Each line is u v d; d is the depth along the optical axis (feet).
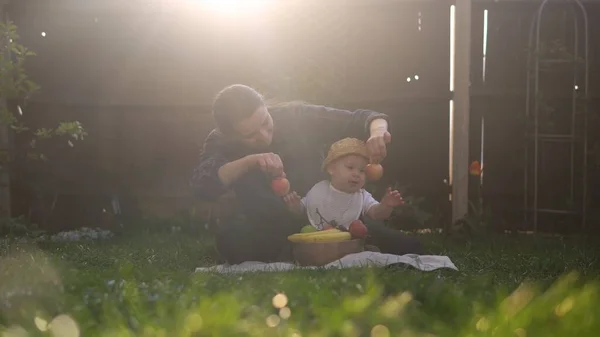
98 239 19.62
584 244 17.69
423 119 22.13
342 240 13.42
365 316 7.07
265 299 8.07
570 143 21.48
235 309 7.15
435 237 19.47
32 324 7.22
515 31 21.66
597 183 21.27
